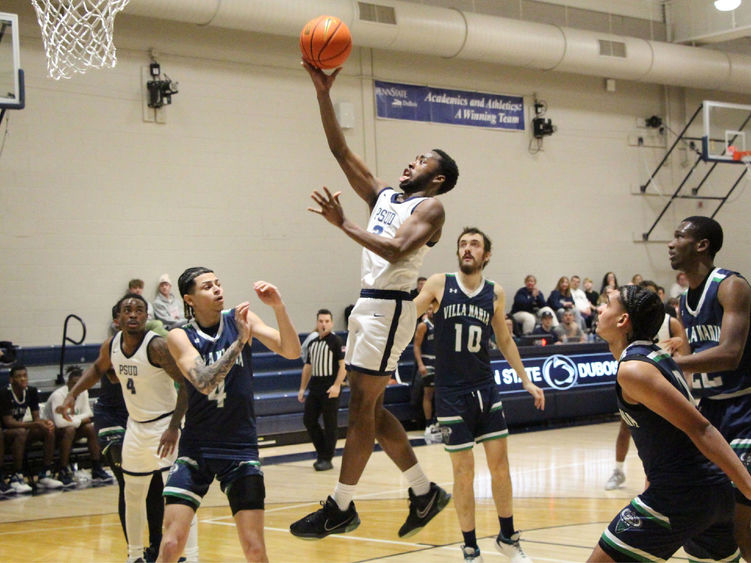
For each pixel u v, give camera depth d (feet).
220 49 41.57
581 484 26.03
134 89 39.22
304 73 43.88
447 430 16.39
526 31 47.29
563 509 22.30
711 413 13.79
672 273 56.70
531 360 39.70
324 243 43.93
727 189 58.95
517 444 35.14
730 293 13.24
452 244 48.37
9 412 28.94
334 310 44.11
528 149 51.44
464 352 16.46
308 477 28.94
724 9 49.19
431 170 13.28
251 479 12.37
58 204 37.11
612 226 54.44
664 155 56.90
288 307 42.80
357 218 45.06
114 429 17.76
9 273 35.96
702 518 10.34
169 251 39.70
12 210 36.11
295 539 19.62
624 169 55.16
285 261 42.80
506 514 16.29
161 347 15.71
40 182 36.76
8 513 24.62
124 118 38.86
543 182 51.78
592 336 44.16
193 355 12.46
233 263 41.39
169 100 39.37
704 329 13.76
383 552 18.17
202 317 13.02
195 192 40.55
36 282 36.50
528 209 51.08
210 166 41.01
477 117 49.57
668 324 21.30
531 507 22.61
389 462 31.71
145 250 39.09
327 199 11.65
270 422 36.17
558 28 48.85
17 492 28.12
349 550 18.43
